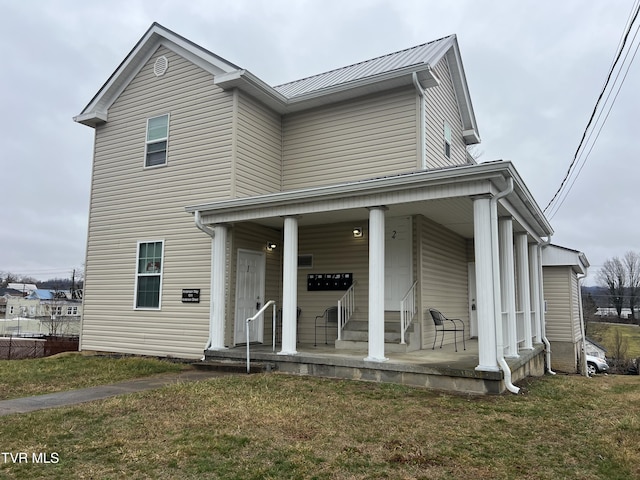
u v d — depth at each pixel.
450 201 7.66
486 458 3.85
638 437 4.46
